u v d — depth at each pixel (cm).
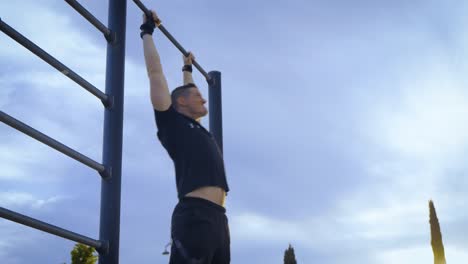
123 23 285
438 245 2281
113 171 260
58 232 224
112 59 277
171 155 270
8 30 217
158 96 265
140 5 285
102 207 257
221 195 262
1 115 207
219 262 253
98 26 269
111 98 270
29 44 225
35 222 215
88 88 254
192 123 273
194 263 234
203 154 262
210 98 383
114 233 252
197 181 255
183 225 242
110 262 248
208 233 242
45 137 225
